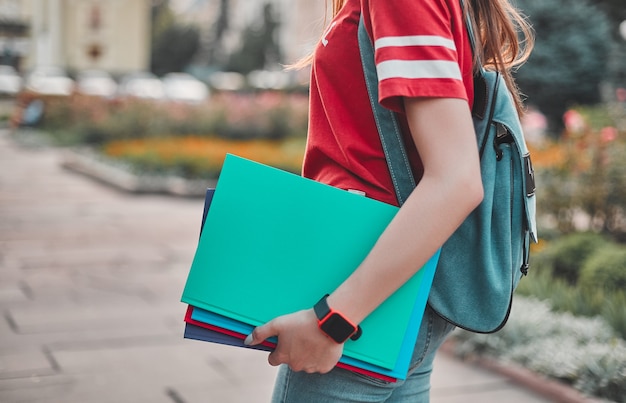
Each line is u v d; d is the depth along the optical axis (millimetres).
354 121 1245
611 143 5992
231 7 70438
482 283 1223
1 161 13523
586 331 3764
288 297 1176
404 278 1083
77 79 29844
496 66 1295
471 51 1247
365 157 1240
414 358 1287
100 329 4086
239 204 1183
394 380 1190
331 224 1182
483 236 1219
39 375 3365
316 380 1260
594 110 7637
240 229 1179
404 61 1092
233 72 57719
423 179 1084
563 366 3393
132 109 16719
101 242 6633
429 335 1287
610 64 15227
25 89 20188
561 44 14461
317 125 1308
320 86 1271
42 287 4965
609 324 3920
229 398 3219
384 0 1132
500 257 1231
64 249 6262
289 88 29078
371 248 1170
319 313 1104
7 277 5215
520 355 3607
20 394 3133
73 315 4336
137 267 5695
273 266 1178
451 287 1229
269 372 3561
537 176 6309
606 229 6020
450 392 3350
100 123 16453
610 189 5891
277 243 1181
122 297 4789
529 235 1291
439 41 1096
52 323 4164
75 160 12711
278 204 1185
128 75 33719
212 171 10844
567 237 5680
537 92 14883
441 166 1068
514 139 1253
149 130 16156
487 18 1308
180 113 16531
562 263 5402
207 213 1219
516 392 3371
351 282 1098
